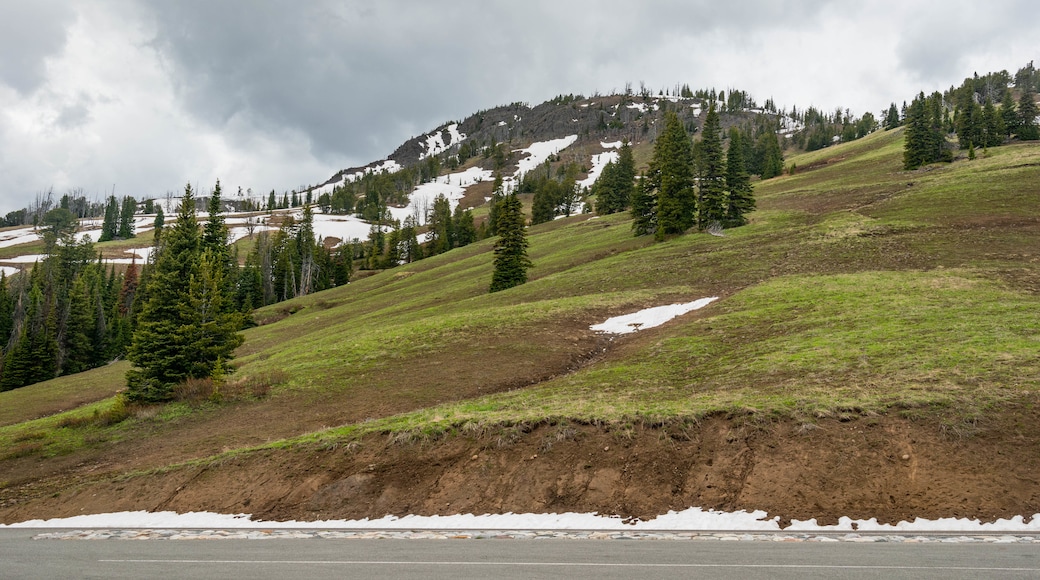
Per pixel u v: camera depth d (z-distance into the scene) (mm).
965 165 80438
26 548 13438
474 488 15648
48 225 174625
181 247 37219
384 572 10023
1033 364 17594
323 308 82625
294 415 26906
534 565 10141
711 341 29688
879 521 12148
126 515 16812
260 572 10328
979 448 13469
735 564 9758
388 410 26188
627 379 25219
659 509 13812
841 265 45094
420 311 54062
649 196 77188
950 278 36000
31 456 24734
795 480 13727
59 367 70875
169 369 32344
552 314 40719
